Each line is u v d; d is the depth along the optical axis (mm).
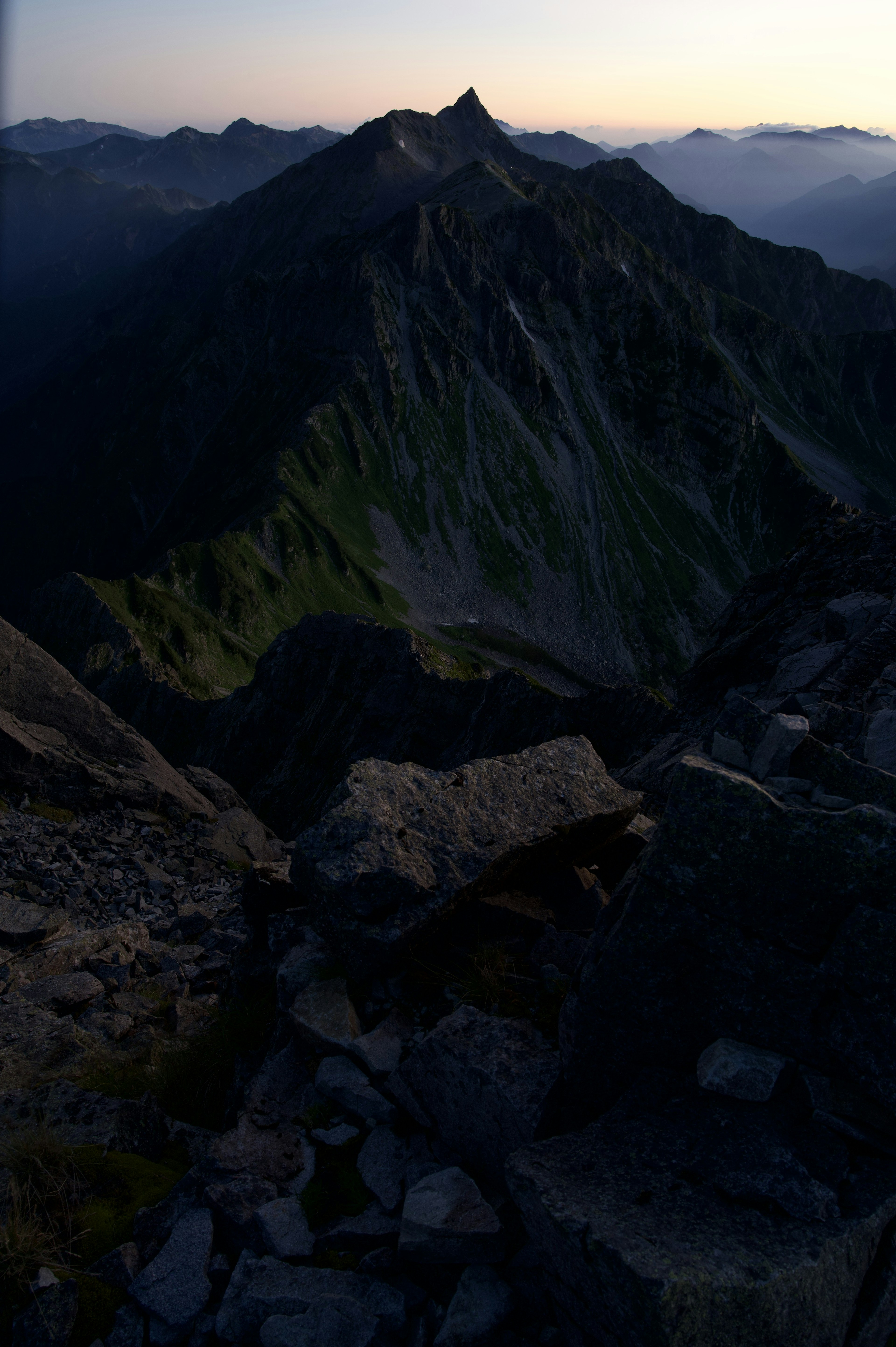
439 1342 4938
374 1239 5699
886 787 5859
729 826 5602
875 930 5137
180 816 27109
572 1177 4992
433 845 8297
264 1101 7121
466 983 7621
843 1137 5188
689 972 5793
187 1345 5242
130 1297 5480
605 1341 4465
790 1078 5461
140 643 145250
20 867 20391
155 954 15008
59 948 13461
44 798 24969
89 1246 5926
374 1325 5094
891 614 22484
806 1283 4289
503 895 8859
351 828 8211
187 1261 5605
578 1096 6219
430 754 63125
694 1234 4457
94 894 20000
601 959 6031
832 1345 4434
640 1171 5020
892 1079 5070
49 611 151625
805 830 5402
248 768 79750
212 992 13172
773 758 6215
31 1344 5160
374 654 73250
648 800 18656
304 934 9625
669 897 5777
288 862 11781
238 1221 5844
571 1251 4512
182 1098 8742
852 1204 4773
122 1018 11047
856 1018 5203
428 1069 6566
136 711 101125
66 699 28828
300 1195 6125
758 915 5547
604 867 10633
